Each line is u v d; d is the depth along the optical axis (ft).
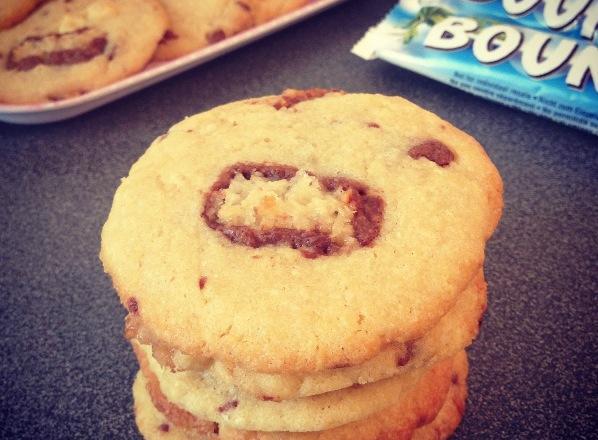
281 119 0.41
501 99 0.61
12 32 0.63
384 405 0.33
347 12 0.75
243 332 0.30
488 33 0.62
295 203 0.35
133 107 0.65
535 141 0.58
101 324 0.48
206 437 0.37
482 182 0.37
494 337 0.45
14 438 0.42
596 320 0.45
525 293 0.47
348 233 0.34
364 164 0.37
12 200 0.58
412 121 0.41
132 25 0.61
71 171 0.60
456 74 0.62
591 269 0.48
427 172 0.37
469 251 0.33
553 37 0.59
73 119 0.65
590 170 0.55
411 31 0.65
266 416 0.33
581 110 0.57
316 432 0.36
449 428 0.40
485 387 0.42
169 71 0.62
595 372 0.42
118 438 0.41
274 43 0.71
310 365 0.30
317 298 0.31
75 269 0.52
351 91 0.64
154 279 0.33
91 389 0.44
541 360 0.43
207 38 0.64
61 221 0.56
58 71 0.60
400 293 0.31
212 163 0.38
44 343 0.47
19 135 0.64
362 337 0.30
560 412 0.41
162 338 0.32
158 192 0.37
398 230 0.34
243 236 0.34
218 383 0.34
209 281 0.32
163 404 0.38
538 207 0.53
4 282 0.51
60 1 0.64
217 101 0.64
